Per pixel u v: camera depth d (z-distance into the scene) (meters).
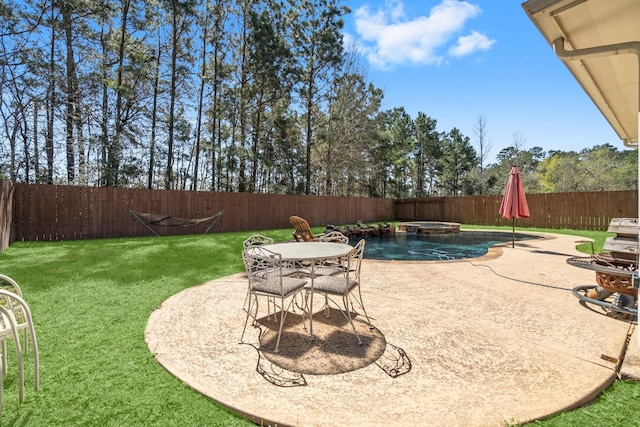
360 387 2.11
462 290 4.43
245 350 2.64
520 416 1.81
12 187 7.99
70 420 1.76
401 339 2.84
